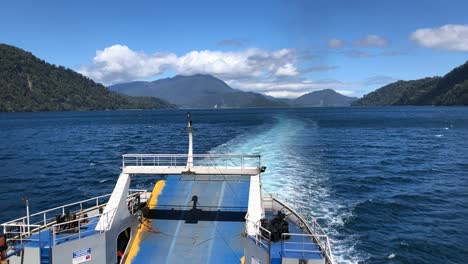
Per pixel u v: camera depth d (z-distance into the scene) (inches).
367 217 1277.1
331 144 3125.0
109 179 1950.1
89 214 780.0
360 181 1797.5
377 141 3577.8
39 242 577.9
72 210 1437.0
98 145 3464.6
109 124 6707.7
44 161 2596.0
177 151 2770.7
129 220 718.5
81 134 4726.9
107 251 626.5
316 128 4795.8
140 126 6038.4
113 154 2837.1
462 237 1155.3
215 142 3107.8
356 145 3213.6
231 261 673.0
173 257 686.5
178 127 5551.2
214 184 910.4
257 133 3757.4
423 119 6988.2
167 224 772.6
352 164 2251.5
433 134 4315.9
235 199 848.9
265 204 862.5
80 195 1656.0
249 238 608.4
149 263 676.1
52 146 3469.5
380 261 976.3
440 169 2209.6
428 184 1819.6
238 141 2999.5
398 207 1428.4
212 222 773.9
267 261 559.5
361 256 985.5
